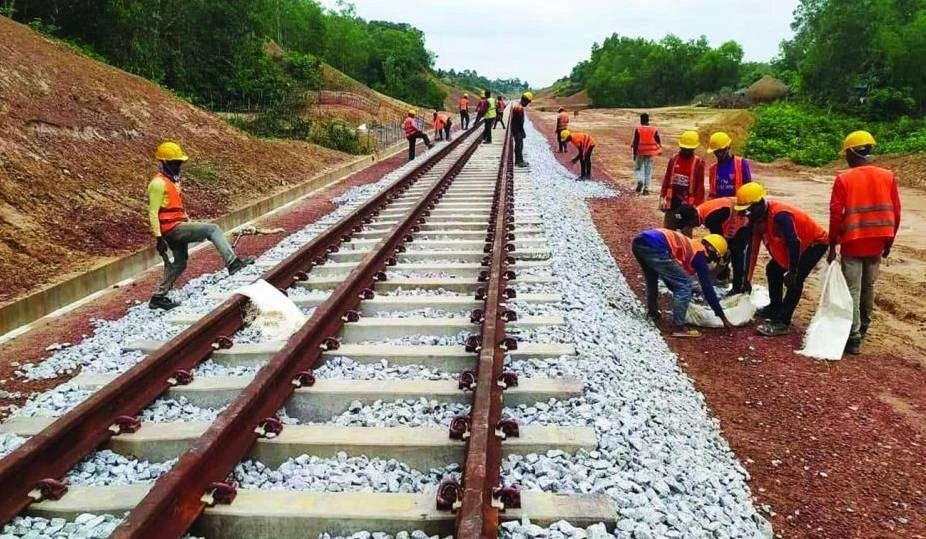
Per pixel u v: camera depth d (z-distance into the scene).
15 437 4.15
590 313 6.22
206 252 9.48
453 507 3.20
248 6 26.66
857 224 5.84
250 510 3.23
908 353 6.07
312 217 11.96
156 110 14.11
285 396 4.40
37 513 3.38
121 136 11.97
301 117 25.31
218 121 16.25
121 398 4.25
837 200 5.92
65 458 3.72
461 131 33.72
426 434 3.94
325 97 33.59
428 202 11.24
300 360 4.83
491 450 3.63
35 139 9.82
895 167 18.70
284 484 3.56
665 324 6.62
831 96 40.16
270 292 6.17
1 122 9.51
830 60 41.19
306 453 3.86
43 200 8.75
